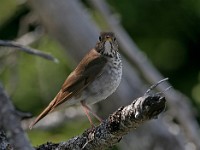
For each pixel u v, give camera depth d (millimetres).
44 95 15719
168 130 14352
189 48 18062
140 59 15094
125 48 15117
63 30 15031
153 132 14320
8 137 7801
